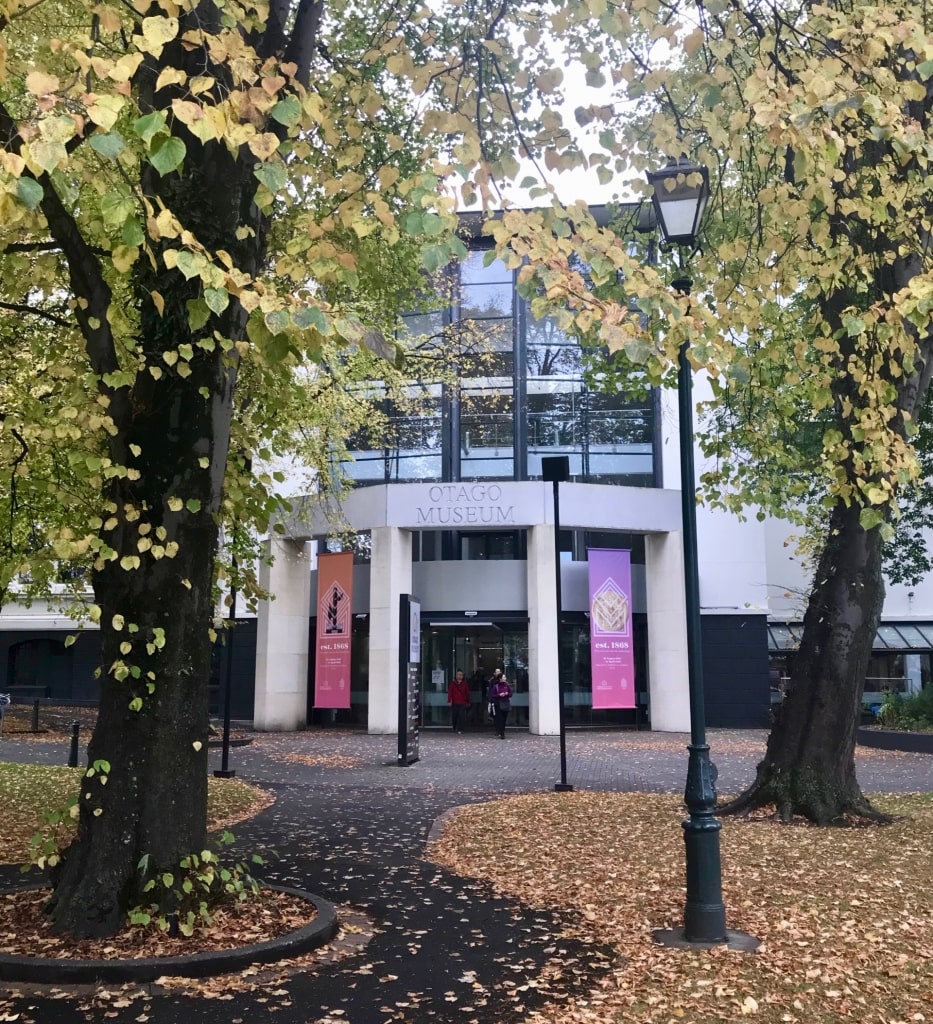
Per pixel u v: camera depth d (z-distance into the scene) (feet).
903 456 23.62
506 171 19.26
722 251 25.63
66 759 61.93
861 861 28.86
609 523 86.48
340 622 85.71
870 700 108.58
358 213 19.89
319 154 28.89
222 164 21.71
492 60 24.94
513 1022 16.46
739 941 20.93
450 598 89.45
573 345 93.09
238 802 42.32
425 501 85.40
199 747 21.34
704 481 39.52
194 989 17.66
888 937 21.13
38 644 118.11
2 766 54.03
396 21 33.83
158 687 20.81
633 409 93.35
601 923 22.63
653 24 20.93
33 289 29.94
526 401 92.58
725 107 26.71
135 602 20.88
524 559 91.76
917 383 36.94
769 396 35.94
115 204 14.25
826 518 58.90
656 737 82.28
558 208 18.56
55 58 22.08
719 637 95.09
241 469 25.40
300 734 86.28
